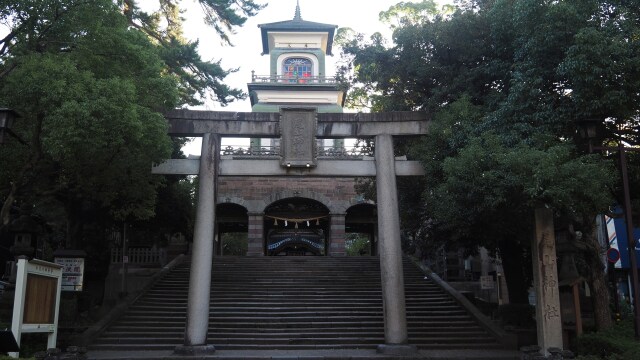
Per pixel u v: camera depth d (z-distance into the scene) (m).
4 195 17.64
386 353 16.42
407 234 27.89
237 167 18.16
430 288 24.52
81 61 15.01
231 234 53.09
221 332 19.02
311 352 17.02
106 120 13.67
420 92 19.61
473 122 16.19
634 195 17.34
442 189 14.98
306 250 49.47
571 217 15.91
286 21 46.38
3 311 17.17
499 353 16.92
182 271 26.41
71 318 19.45
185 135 18.41
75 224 22.17
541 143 14.06
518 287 21.88
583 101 13.77
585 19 13.94
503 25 16.30
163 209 26.50
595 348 13.45
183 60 24.39
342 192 36.59
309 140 18.16
